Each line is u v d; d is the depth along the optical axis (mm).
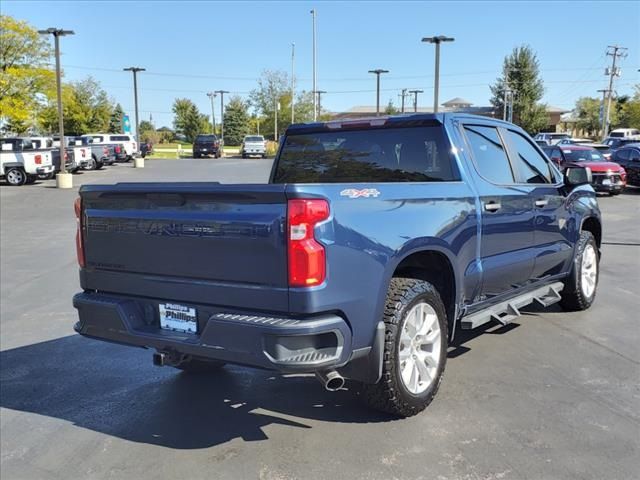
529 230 5180
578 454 3410
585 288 6438
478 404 4098
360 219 3387
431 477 3211
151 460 3545
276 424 3928
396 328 3605
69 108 54094
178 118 106562
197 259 3490
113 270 3928
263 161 47375
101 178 30297
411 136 4680
